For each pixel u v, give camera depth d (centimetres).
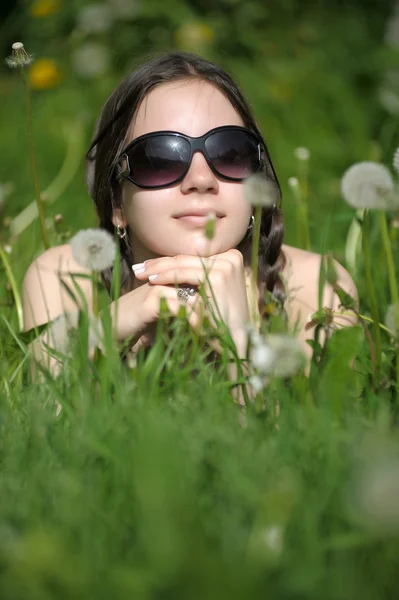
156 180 253
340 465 149
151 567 122
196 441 157
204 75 265
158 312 238
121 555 134
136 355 236
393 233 298
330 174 551
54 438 172
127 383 196
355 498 117
